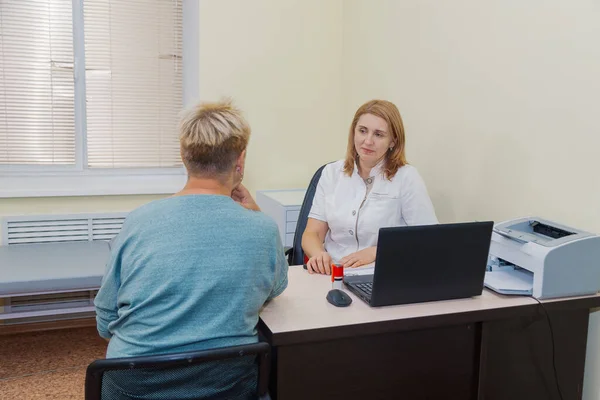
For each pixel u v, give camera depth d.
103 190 3.39
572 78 1.98
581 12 1.93
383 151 2.24
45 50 3.41
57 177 3.55
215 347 1.29
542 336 1.83
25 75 3.39
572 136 1.99
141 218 1.35
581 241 1.75
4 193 3.19
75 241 3.39
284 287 1.60
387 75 3.17
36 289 2.66
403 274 1.63
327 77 3.74
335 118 3.79
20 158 3.45
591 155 1.92
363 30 3.43
